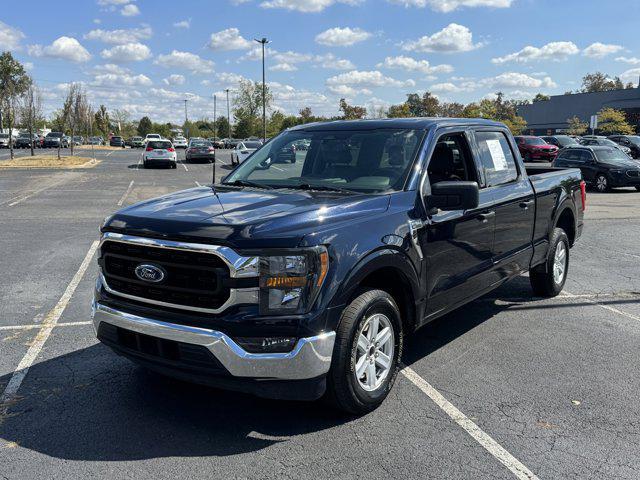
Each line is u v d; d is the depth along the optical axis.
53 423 3.72
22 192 19.77
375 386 3.88
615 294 7.02
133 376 4.49
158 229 3.47
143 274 3.55
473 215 4.79
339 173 4.57
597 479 3.11
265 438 3.54
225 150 63.94
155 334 3.46
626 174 19.92
